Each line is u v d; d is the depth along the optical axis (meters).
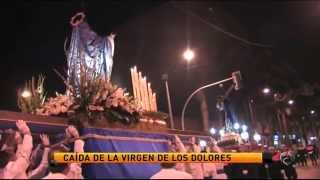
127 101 8.38
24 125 6.90
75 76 8.99
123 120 8.12
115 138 7.77
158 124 9.10
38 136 7.64
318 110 23.55
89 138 7.35
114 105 7.94
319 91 24.55
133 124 8.35
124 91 8.82
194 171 7.75
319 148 18.67
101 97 7.88
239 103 27.84
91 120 7.55
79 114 7.55
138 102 9.04
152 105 9.70
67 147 7.34
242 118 27.36
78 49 9.59
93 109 7.64
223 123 18.20
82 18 9.99
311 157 15.65
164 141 9.05
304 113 24.20
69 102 7.91
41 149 7.34
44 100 9.11
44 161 6.88
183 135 9.85
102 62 9.88
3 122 6.75
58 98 8.36
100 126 7.66
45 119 7.27
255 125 26.48
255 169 6.89
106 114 7.84
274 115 26.55
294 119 25.02
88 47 9.71
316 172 10.71
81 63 8.91
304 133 23.55
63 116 7.81
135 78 9.51
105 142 7.56
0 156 7.15
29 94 9.05
